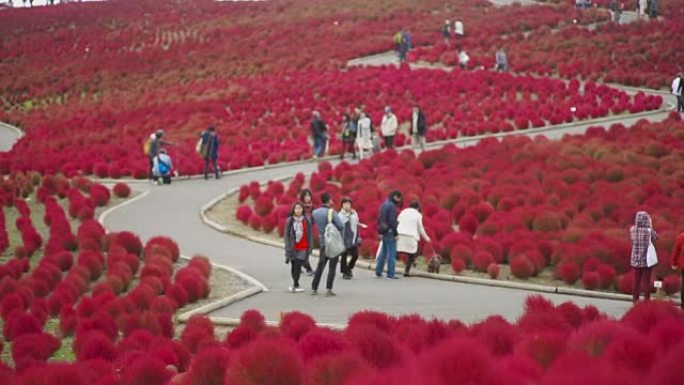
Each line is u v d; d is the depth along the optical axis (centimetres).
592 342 834
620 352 777
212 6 8231
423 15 6550
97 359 977
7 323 1277
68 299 1421
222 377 852
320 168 2802
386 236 1717
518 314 1315
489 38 5375
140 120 4438
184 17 7838
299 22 6862
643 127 2911
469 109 3816
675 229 1838
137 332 1127
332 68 5134
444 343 730
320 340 864
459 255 1795
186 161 3122
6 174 3291
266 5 7981
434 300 1464
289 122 3944
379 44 5556
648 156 2512
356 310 1371
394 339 916
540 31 5462
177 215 2388
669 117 3186
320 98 4419
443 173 2525
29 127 4894
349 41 5872
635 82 4306
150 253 1770
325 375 747
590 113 3628
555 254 1791
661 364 716
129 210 2455
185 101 4972
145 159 3222
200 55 6291
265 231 2181
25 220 2133
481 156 2670
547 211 1991
